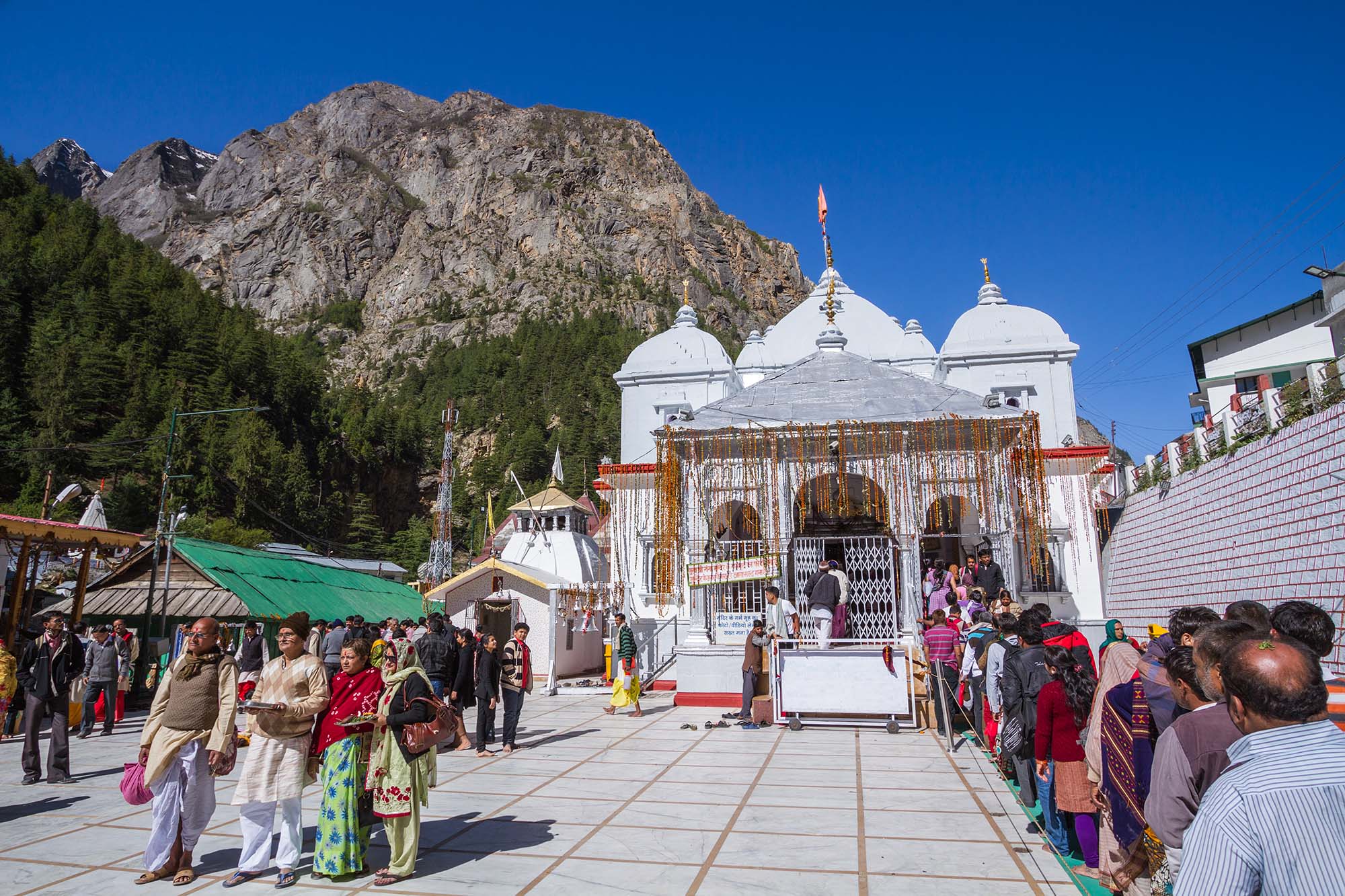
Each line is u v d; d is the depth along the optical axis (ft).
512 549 100.48
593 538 106.93
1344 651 44.06
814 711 45.70
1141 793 17.42
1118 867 18.74
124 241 462.60
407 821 21.38
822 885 20.53
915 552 57.16
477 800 30.04
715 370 99.04
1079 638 26.50
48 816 28.73
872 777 32.99
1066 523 68.85
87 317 305.32
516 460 404.77
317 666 22.35
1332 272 85.25
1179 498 73.00
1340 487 45.19
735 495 60.59
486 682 40.65
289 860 21.21
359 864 21.71
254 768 21.33
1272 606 53.98
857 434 59.36
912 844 23.82
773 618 52.90
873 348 99.04
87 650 49.62
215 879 21.61
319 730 22.26
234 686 22.25
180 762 21.76
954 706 42.32
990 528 57.72
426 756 22.61
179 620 74.49
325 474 368.07
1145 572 83.35
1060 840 22.47
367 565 188.75
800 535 61.16
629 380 101.86
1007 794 29.78
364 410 454.40
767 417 63.82
